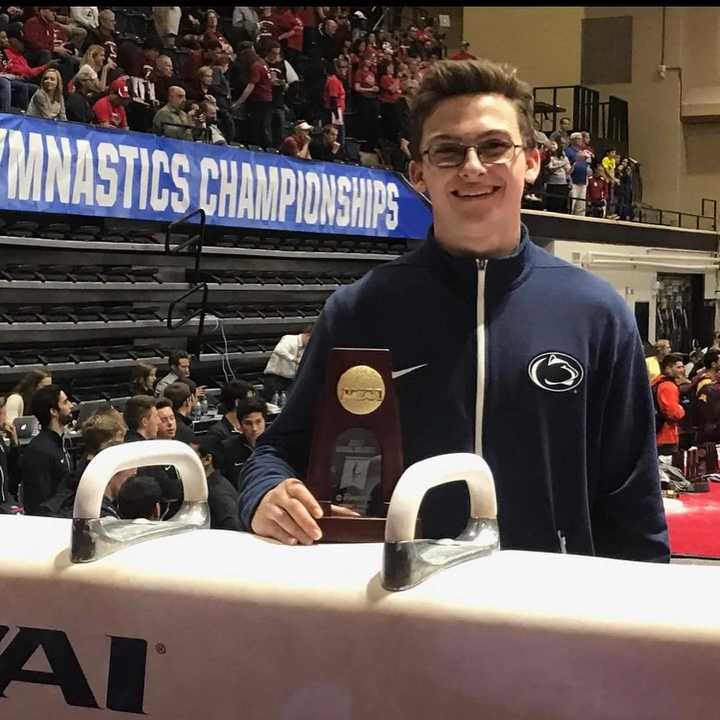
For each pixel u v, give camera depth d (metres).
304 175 9.92
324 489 1.14
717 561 3.60
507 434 1.29
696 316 18.38
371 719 0.85
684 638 0.77
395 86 14.32
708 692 0.76
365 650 0.84
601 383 1.33
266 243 11.02
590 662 0.79
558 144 15.88
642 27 20.34
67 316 8.75
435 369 1.32
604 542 1.41
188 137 10.08
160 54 11.21
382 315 1.35
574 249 14.10
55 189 7.48
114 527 0.99
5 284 8.21
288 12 13.47
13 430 6.05
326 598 0.85
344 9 16.56
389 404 1.14
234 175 9.12
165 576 0.91
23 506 5.32
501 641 0.81
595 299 1.33
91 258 9.26
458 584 0.84
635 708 0.78
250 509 1.18
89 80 9.30
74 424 7.79
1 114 7.03
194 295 10.13
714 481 4.95
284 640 0.87
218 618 0.88
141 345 9.47
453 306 1.32
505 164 1.32
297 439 1.36
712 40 20.06
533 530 1.28
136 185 8.19
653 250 16.41
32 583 0.94
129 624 0.91
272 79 11.88
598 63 20.66
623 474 1.37
